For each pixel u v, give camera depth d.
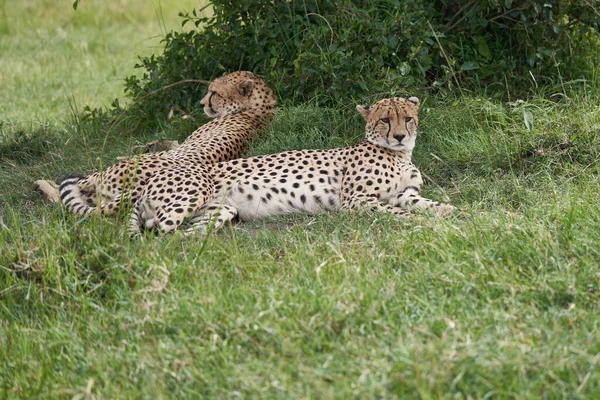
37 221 9.88
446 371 6.21
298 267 8.23
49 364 7.13
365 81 12.34
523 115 11.75
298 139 12.12
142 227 10.25
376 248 8.83
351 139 11.84
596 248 8.09
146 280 8.09
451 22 13.52
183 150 11.54
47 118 15.32
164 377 6.69
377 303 7.21
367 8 13.18
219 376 6.63
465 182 10.93
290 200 10.62
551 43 13.15
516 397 5.95
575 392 6.04
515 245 8.26
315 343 6.88
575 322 7.01
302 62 12.71
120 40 22.89
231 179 10.59
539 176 10.78
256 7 13.35
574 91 12.69
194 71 13.78
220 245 9.07
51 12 25.89
